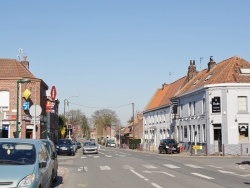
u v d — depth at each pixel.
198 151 44.81
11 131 39.03
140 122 91.81
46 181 11.98
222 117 42.00
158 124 66.44
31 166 10.42
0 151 11.05
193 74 58.19
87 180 18.19
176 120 55.16
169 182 17.02
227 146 41.44
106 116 131.25
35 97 41.62
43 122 45.56
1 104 39.53
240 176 19.70
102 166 26.53
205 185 15.90
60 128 70.94
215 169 24.02
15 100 39.66
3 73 40.44
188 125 49.78
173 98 56.44
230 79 42.66
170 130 58.72
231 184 16.22
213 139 42.50
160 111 65.44
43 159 11.73
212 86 42.66
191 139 48.62
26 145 11.47
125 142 101.44
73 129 90.06
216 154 41.38
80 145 80.69
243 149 41.41
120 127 126.56
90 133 142.38
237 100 42.19
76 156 41.97
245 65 45.19
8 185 9.52
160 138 65.06
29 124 40.41
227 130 41.69
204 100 44.47
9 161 10.64
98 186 15.90
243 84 42.12
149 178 18.70
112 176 19.83
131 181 17.52
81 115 129.62
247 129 41.97
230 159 34.19
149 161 31.41
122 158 36.22
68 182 17.47
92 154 47.00
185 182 17.00
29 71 42.72
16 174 9.82
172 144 46.94
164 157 37.84
